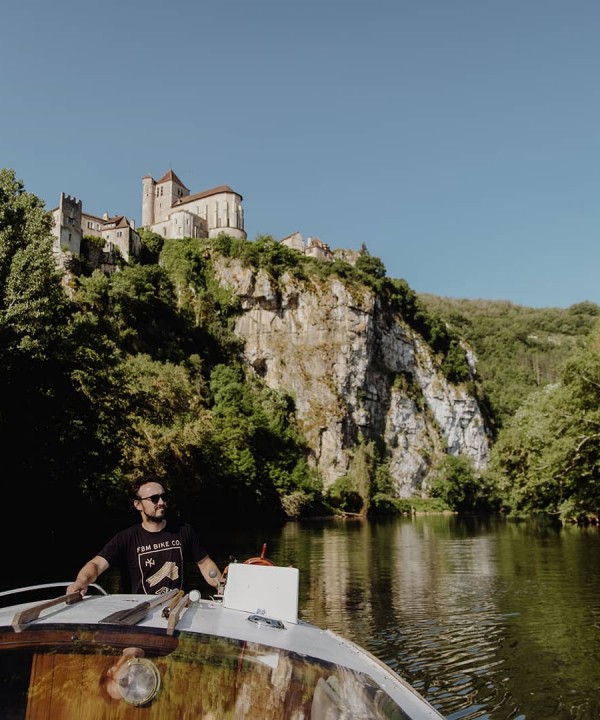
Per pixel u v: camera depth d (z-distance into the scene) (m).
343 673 4.20
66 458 33.59
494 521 84.62
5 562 26.08
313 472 120.00
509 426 43.38
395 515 116.50
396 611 17.41
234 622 4.66
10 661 3.83
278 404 124.62
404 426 143.88
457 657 12.52
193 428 62.75
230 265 137.38
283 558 34.34
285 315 136.62
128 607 4.92
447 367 163.75
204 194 152.62
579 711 9.51
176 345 112.25
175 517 7.01
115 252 116.88
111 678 3.81
